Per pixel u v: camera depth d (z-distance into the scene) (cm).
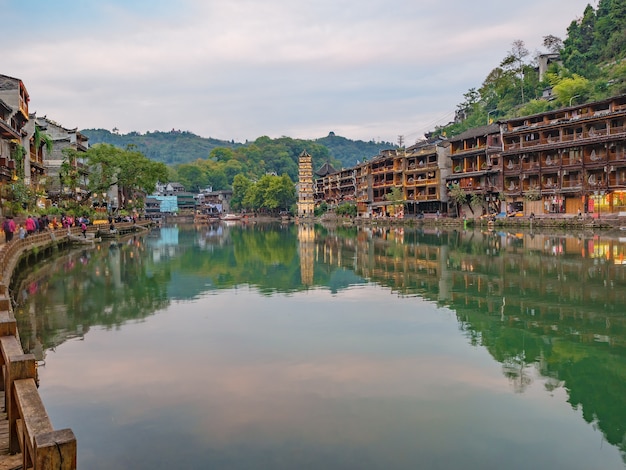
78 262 4091
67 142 8444
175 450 1003
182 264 3975
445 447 1009
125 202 12006
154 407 1205
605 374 1402
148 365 1509
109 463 958
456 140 9081
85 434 1072
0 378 964
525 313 2088
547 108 9981
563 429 1088
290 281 3052
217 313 2198
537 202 7338
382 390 1298
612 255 3688
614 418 1138
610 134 6356
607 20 11506
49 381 1382
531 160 7488
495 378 1380
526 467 943
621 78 9281
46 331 1908
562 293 2444
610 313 2061
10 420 730
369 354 1591
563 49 12344
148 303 2425
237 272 3491
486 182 8400
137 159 7950
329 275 3259
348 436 1058
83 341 1770
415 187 10206
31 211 4966
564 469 936
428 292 2572
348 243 5800
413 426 1099
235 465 946
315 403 1221
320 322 2008
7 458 726
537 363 1499
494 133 8262
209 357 1580
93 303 2422
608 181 6406
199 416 1153
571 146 6781
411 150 11000
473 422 1120
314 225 12550
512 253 4000
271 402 1230
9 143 5162
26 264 3209
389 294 2555
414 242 5456
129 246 5769
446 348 1644
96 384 1358
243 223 15788
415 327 1908
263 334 1841
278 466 943
